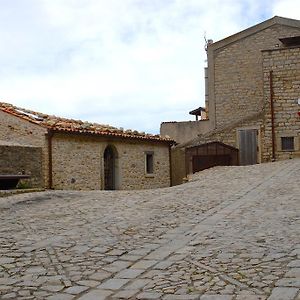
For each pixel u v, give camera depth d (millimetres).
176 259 6164
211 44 27000
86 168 19375
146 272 5660
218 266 5680
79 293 4965
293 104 22578
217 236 7398
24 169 17109
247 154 23438
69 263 6215
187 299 4570
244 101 26062
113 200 12531
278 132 22797
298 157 22438
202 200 11391
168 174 24484
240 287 4824
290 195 11258
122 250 6828
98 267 5973
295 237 6922
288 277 5039
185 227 8273
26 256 6676
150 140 22984
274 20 25516
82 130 19078
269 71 23031
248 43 26094
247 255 6094
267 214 9016
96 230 8383
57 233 8266
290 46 23781
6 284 5352
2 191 14688
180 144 25484
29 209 11562
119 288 5086
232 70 26422
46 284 5309
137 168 22266
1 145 16516
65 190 16734
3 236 8188
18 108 20047
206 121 27844
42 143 17797
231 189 13094
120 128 22844
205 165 23203
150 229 8266
